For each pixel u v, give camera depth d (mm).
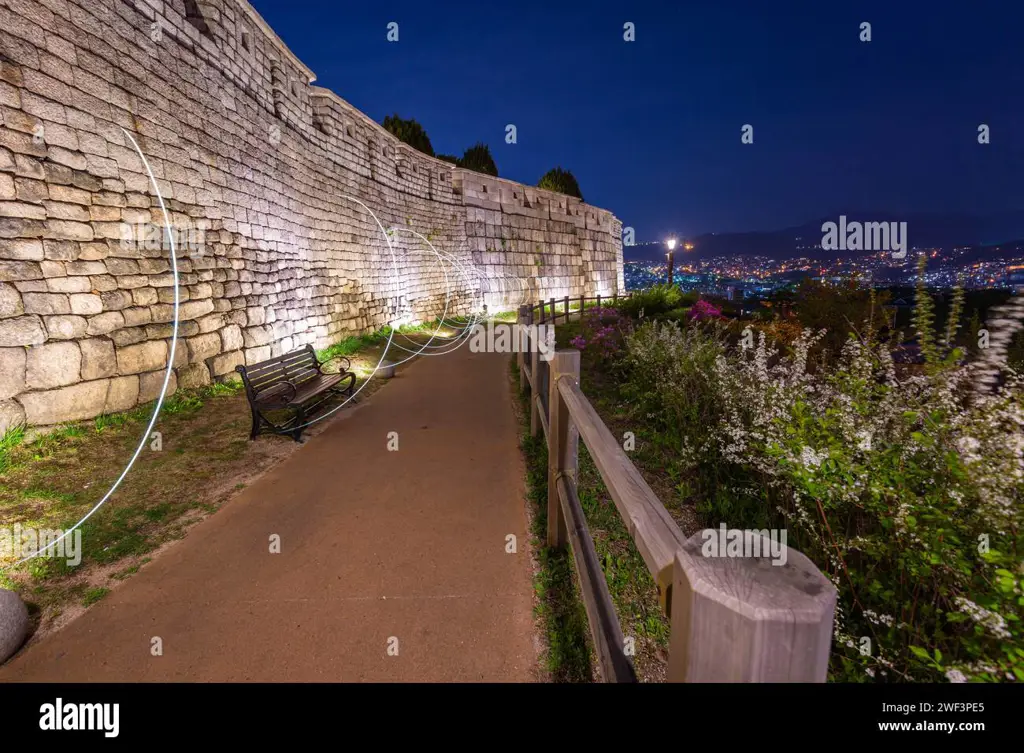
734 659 785
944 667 1603
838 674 2020
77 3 5078
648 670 2199
